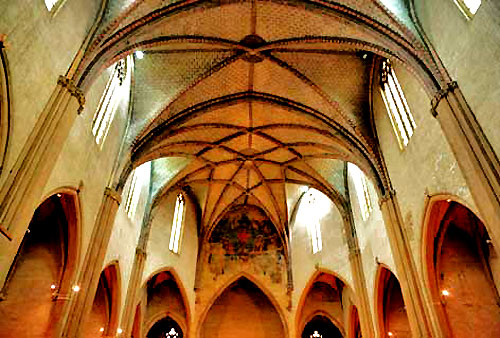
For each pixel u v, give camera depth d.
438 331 12.80
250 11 15.55
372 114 18.17
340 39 15.29
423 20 12.66
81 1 11.03
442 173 12.18
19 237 8.30
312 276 25.17
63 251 13.33
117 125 16.19
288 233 28.30
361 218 21.06
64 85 10.20
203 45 16.92
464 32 10.47
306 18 15.44
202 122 20.61
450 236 16.16
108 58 12.22
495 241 8.95
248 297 28.94
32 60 8.86
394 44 13.02
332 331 28.31
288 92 19.30
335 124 18.83
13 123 8.38
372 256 19.20
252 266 27.86
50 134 9.47
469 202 10.81
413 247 14.30
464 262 15.45
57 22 9.84
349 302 25.42
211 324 27.66
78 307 12.83
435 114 11.36
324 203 26.44
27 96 8.82
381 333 18.16
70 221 12.84
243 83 19.27
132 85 17.75
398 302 19.84
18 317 12.29
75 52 10.95
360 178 21.50
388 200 15.95
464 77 10.54
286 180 26.25
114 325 17.48
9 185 8.38
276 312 28.25
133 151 17.25
